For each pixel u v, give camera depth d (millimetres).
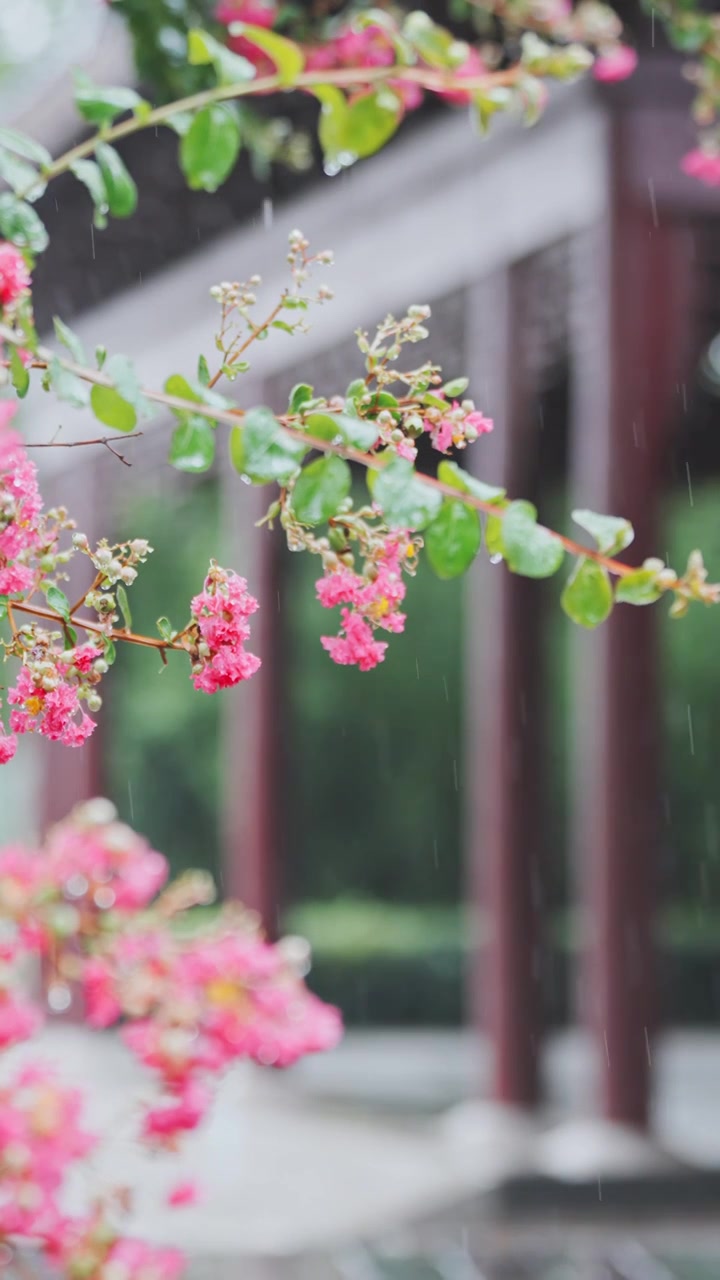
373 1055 14273
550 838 7988
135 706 20875
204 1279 6074
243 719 10273
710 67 3664
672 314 7027
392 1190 7500
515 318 7582
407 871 20984
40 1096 2227
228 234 8977
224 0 3607
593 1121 7133
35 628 1492
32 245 1645
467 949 17438
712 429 10883
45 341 10281
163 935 2604
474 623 8133
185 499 11234
